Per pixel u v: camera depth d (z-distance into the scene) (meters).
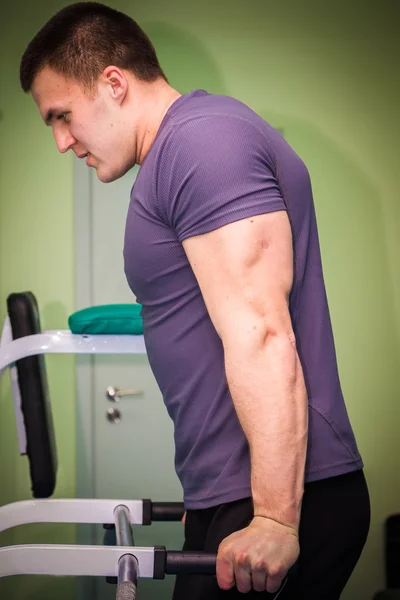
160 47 2.61
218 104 1.09
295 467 0.98
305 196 1.14
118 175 1.25
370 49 2.64
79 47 1.17
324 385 1.12
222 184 0.99
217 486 1.11
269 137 1.09
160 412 2.67
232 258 0.98
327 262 2.65
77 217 2.64
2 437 2.64
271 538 0.96
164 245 1.09
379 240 2.65
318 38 2.64
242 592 1.00
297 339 1.12
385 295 2.66
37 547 1.19
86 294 2.64
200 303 1.11
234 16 2.62
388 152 2.65
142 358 2.67
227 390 1.11
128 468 2.67
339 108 2.64
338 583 1.13
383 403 2.67
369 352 2.67
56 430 2.65
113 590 2.63
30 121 2.64
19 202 2.63
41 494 1.80
